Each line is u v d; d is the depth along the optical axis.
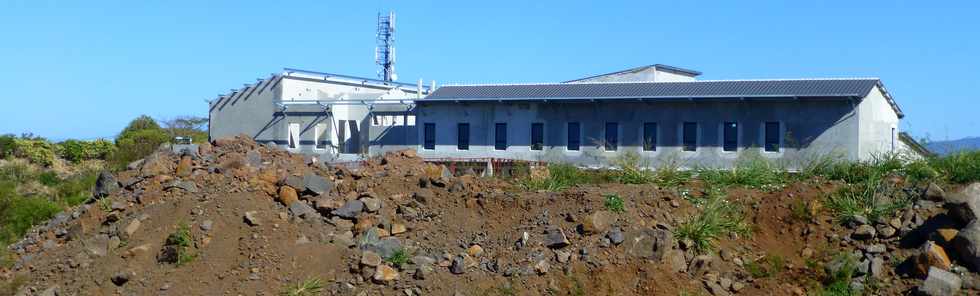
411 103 36.88
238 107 41.66
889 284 11.12
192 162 14.43
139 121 54.19
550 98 32.16
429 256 11.80
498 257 11.68
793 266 11.70
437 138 34.88
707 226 12.21
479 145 34.09
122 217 12.97
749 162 15.88
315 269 11.47
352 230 12.53
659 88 31.52
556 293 10.98
